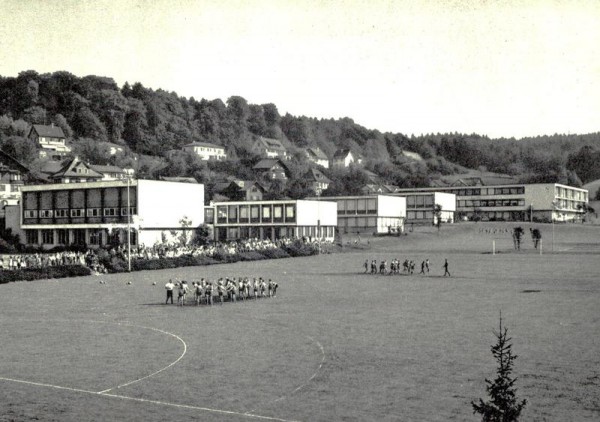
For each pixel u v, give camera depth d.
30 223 114.94
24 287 60.62
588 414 21.14
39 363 28.84
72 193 110.62
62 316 42.50
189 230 112.88
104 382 25.62
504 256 103.25
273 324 38.81
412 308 45.34
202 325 38.69
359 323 38.88
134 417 21.38
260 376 26.31
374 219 158.25
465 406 22.12
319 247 114.69
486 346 31.56
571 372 26.34
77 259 77.44
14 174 144.25
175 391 24.30
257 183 192.25
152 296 53.56
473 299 50.12
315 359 29.19
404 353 30.20
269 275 72.44
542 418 20.80
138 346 32.41
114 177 188.62
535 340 32.91
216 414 21.58
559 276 69.31
